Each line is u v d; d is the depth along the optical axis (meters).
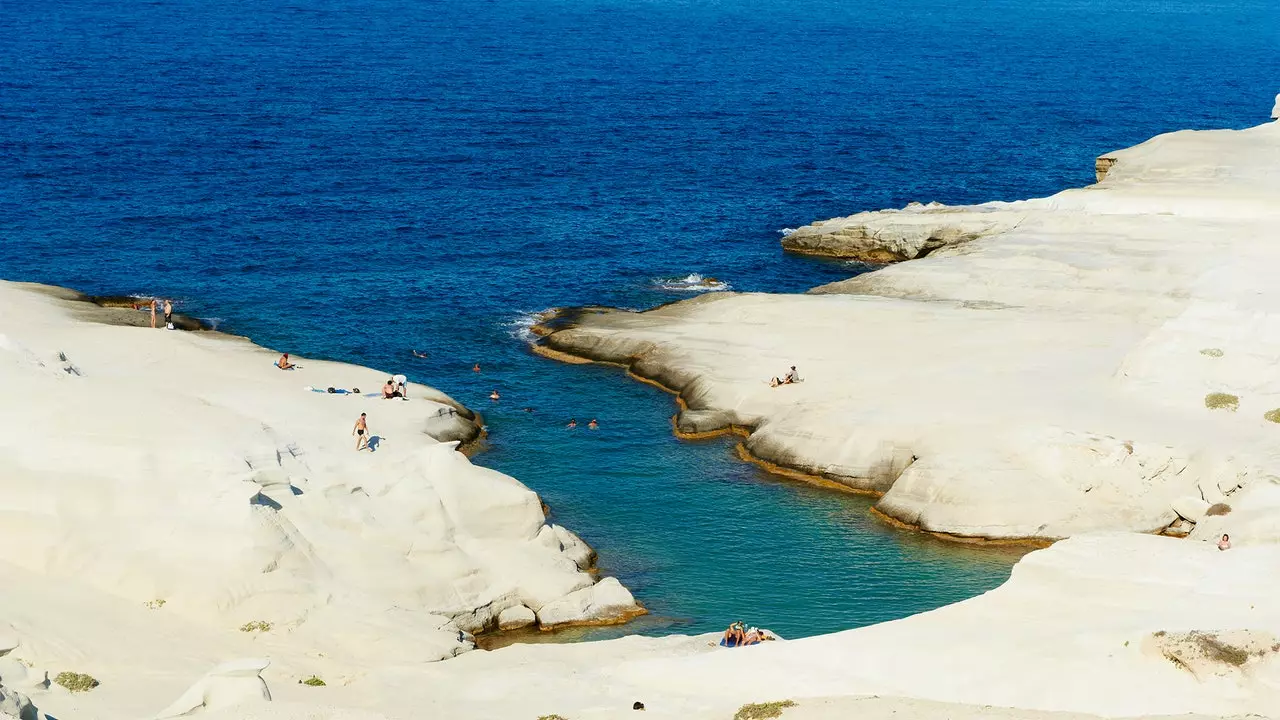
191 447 55.38
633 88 197.00
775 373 77.94
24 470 53.53
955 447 66.25
